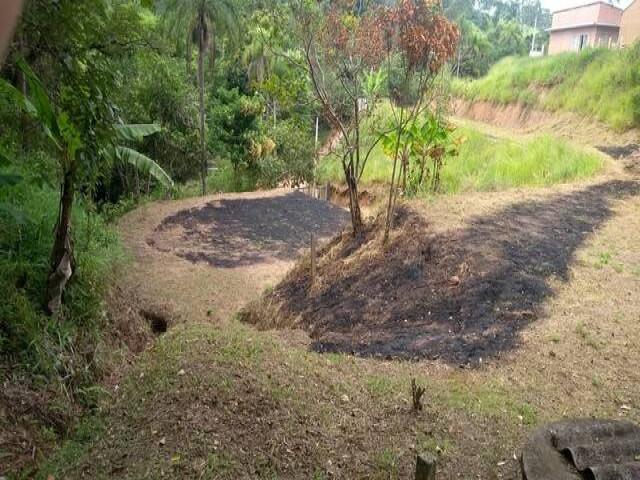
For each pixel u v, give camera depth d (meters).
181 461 3.51
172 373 4.50
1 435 3.78
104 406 4.43
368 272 7.91
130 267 10.32
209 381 4.25
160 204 16.69
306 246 13.41
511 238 8.06
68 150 4.58
